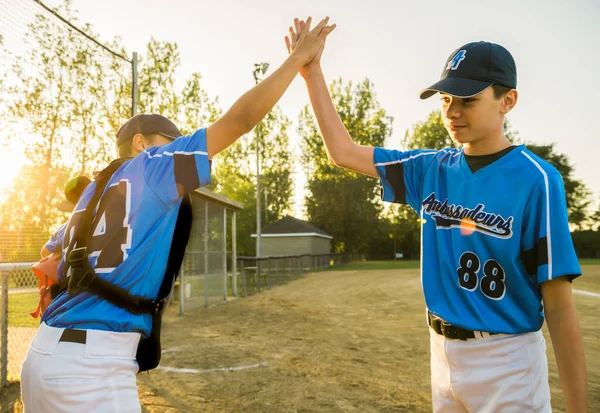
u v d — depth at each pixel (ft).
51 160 40.60
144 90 59.72
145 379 15.07
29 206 37.37
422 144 182.39
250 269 55.42
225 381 14.88
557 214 4.45
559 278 4.40
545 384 4.75
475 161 5.11
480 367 4.79
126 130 5.68
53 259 5.65
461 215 5.04
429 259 5.39
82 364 4.31
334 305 35.40
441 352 5.14
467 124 4.88
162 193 4.76
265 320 28.22
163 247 4.90
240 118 4.87
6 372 13.91
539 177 4.58
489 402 4.74
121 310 4.58
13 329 23.57
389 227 196.44
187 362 17.42
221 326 25.96
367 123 155.22
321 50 6.46
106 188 4.88
